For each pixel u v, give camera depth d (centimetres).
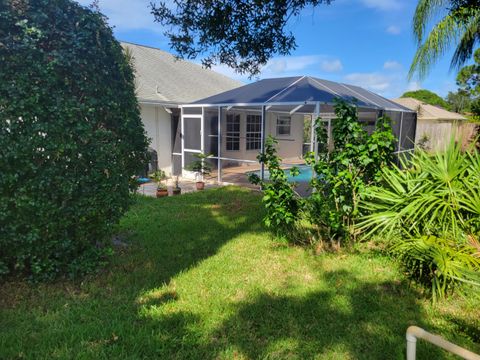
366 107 1103
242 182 1245
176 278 430
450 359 280
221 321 334
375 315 348
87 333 307
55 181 371
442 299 375
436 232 430
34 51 345
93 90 388
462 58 941
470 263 360
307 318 342
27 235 362
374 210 499
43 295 376
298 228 571
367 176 528
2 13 332
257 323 332
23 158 346
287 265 475
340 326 328
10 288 387
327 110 1298
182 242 573
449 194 448
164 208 814
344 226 527
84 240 411
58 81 365
